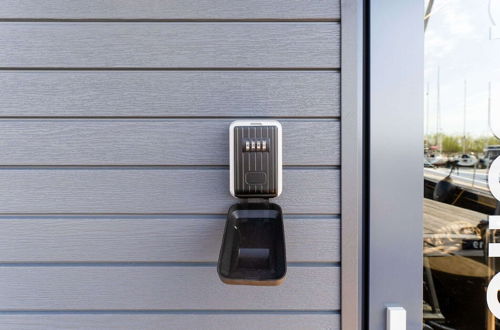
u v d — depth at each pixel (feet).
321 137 1.98
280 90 1.98
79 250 2.02
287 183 1.99
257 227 1.84
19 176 2.00
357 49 1.98
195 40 1.97
